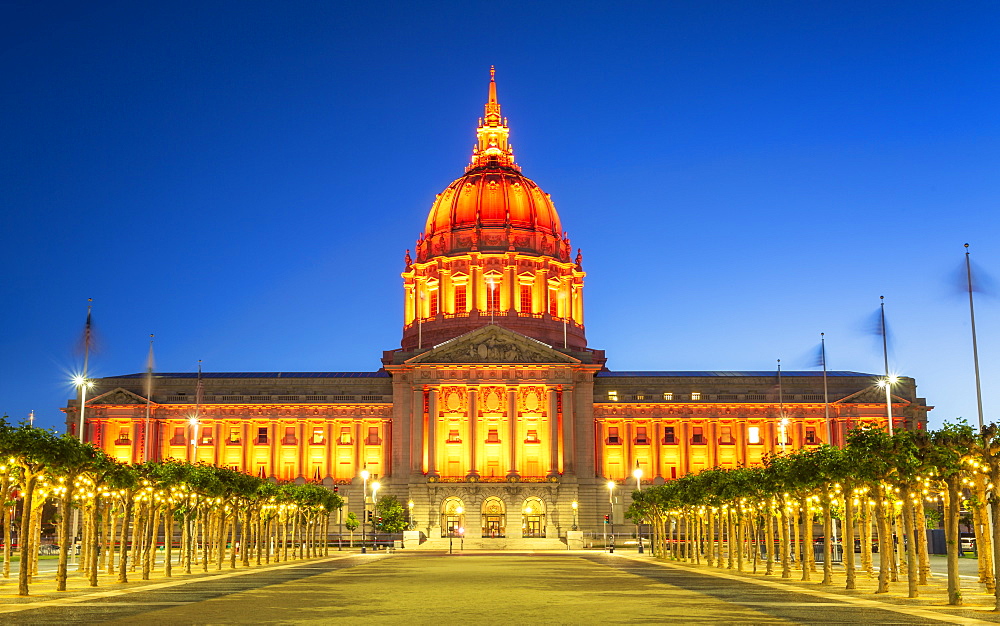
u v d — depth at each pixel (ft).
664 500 340.18
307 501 347.97
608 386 588.09
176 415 569.23
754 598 167.73
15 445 172.96
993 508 153.69
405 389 561.84
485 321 618.44
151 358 394.32
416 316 650.02
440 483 535.19
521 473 552.00
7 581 214.90
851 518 194.49
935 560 328.29
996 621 131.64
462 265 636.07
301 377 595.47
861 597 172.35
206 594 173.99
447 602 155.33
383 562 317.42
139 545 263.08
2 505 182.39
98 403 565.94
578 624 122.93
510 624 122.72
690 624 123.75
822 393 579.48
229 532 506.89
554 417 550.36
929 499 207.21
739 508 266.57
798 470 215.72
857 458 181.47
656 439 572.92
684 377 592.19
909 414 576.20
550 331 629.10
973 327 255.29
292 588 189.06
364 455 565.94
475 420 553.64
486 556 378.73
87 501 237.04
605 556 381.60
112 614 136.77
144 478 237.66
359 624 122.93
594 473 559.38
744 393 575.79
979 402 249.34
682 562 326.44
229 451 570.46
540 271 636.89
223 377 595.47
